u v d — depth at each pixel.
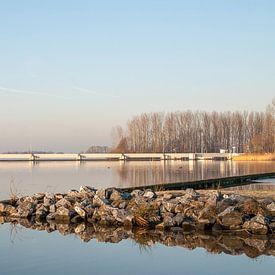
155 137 145.12
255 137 131.50
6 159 145.75
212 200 23.30
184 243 18.86
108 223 23.39
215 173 66.06
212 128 148.88
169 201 24.31
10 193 38.03
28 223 24.25
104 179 55.84
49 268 15.24
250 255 16.77
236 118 148.62
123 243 19.00
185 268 15.12
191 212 22.77
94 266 15.45
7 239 19.98
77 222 24.45
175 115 147.25
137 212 23.16
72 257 16.67
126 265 15.55
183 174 64.19
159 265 15.49
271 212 22.38
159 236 20.31
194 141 147.62
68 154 145.62
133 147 146.25
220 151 144.38
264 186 43.97
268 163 107.94
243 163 108.50
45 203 26.78
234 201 23.25
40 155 146.38
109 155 140.50
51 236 20.61
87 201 25.97
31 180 55.28
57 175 65.69
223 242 18.95
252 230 20.50
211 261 15.96
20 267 15.34
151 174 64.94
